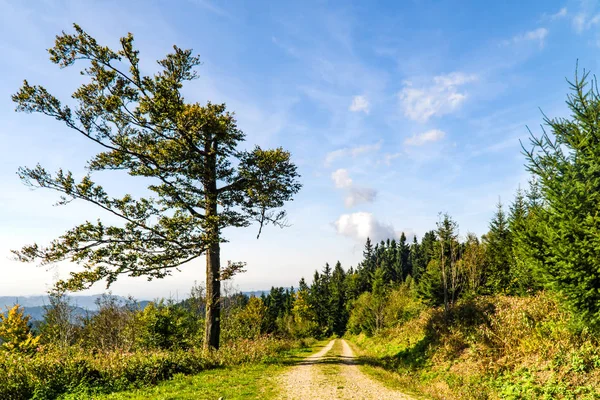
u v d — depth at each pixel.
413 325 25.02
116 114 16.62
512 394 10.40
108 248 15.73
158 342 23.89
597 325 9.09
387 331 31.39
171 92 17.03
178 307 28.06
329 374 13.85
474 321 17.94
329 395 10.06
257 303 46.12
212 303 17.58
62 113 15.38
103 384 11.47
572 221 8.60
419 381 15.11
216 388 10.80
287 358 20.16
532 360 11.60
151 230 16.61
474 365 14.00
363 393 10.50
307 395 10.00
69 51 15.69
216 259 18.22
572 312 9.55
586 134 9.19
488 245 25.19
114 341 28.05
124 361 12.80
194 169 17.97
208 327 17.33
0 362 11.35
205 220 16.81
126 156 17.33
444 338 18.39
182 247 16.97
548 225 9.70
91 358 13.03
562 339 11.24
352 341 52.25
